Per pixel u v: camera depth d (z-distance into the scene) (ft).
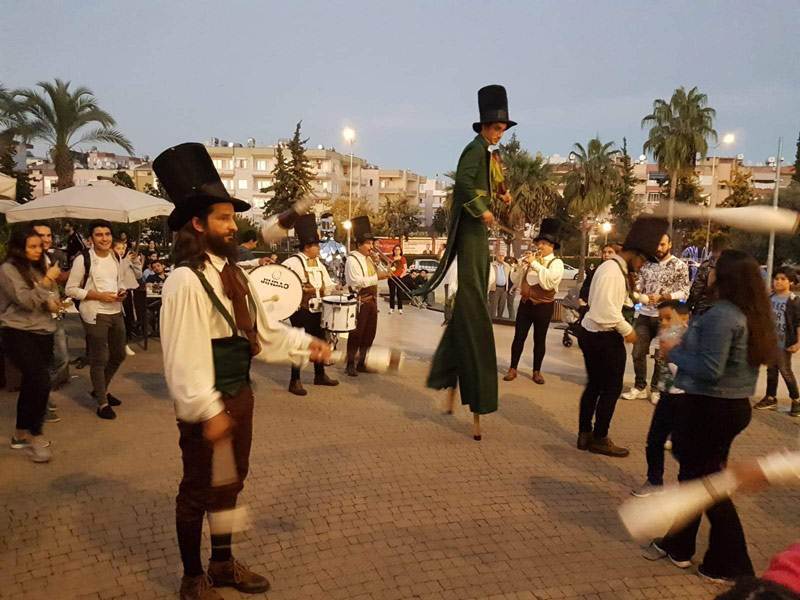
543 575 12.21
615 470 17.88
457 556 12.75
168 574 11.76
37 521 13.55
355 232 27.73
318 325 26.61
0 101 86.07
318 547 12.89
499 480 16.76
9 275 16.48
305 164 138.41
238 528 9.70
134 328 34.09
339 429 20.39
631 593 11.75
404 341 40.52
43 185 206.49
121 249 30.71
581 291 27.43
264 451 18.07
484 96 18.61
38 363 16.96
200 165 9.89
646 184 258.37
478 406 19.24
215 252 9.92
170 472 16.28
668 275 25.04
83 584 11.35
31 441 17.17
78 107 89.10
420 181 344.08
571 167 175.83
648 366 33.45
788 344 23.91
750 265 11.63
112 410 20.83
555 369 32.37
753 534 14.34
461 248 18.99
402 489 15.85
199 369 9.27
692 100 153.58
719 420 11.68
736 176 137.49
